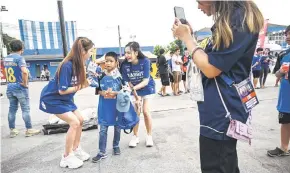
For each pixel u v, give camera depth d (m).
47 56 32.25
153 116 5.43
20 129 4.89
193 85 1.44
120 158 3.21
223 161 1.37
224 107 1.33
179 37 1.43
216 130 1.35
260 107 5.79
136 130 3.66
